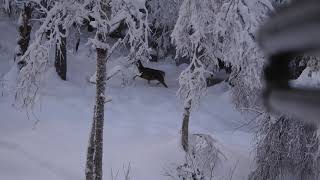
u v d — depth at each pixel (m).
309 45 0.51
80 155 12.45
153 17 22.16
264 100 0.61
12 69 17.19
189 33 11.31
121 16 8.99
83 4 8.87
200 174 10.48
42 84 11.88
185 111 11.98
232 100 11.78
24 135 13.47
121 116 16.23
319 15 0.49
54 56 20.33
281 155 10.30
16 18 24.75
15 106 14.91
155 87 20.80
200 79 11.23
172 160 11.80
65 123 14.77
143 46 9.39
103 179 11.23
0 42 22.17
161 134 14.34
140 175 11.39
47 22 9.26
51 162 11.91
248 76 10.61
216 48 11.18
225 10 10.66
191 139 11.93
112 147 12.93
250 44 10.41
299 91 0.55
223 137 14.69
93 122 9.40
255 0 10.70
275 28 0.57
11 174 11.15
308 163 10.12
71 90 18.16
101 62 9.03
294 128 9.99
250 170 11.55
